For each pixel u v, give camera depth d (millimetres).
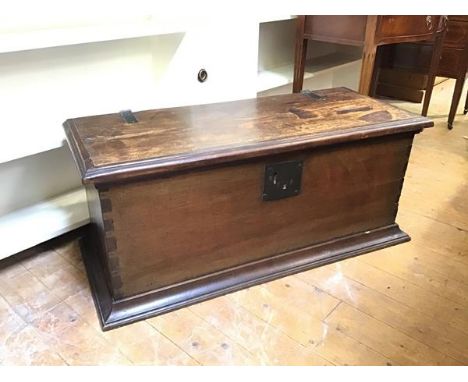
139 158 888
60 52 1151
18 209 1249
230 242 1056
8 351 911
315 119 1135
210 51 1378
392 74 2605
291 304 1048
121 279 963
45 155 1259
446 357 910
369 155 1142
